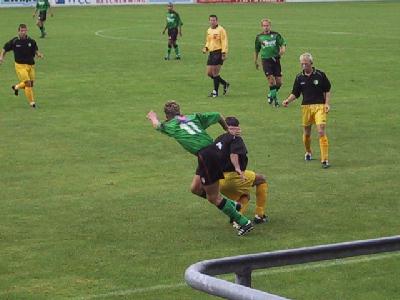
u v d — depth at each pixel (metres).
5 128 34.00
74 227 20.36
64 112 37.78
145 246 18.86
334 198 22.98
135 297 15.64
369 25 88.69
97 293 15.86
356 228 20.12
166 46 68.56
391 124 34.19
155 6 124.81
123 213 21.59
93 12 111.69
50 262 17.75
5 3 120.00
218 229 20.20
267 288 16.05
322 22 93.31
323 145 26.70
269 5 127.75
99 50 65.56
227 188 20.33
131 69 53.81
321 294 15.80
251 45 68.69
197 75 50.56
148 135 32.25
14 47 39.09
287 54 61.88
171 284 16.33
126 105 39.56
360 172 26.11
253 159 28.06
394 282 16.50
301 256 7.90
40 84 46.94
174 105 19.98
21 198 23.17
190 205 22.36
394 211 21.64
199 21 94.75
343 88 44.12
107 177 25.66
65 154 29.03
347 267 17.36
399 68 52.50
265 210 21.83
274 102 39.34
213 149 19.50
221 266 7.60
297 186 24.41
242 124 34.53
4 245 18.95
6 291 15.98
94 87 45.69
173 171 26.42
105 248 18.72
